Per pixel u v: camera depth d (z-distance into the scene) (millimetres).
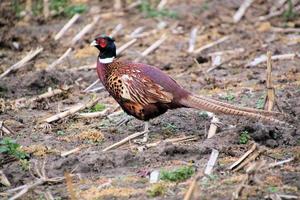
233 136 11281
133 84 11305
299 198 9234
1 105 13297
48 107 13359
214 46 17188
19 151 10922
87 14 19688
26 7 19984
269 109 11961
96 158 10539
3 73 15227
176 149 10797
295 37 17672
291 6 19297
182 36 18000
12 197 9422
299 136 11383
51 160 10742
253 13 19656
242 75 15008
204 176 9859
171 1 20734
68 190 9711
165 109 11383
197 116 12438
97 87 14477
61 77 14820
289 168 10219
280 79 14492
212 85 14328
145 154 10789
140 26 18797
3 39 17453
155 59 16266
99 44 11609
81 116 12648
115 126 12219
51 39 17922
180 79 14891
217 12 19750
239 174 10094
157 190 9500
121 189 9695
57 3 19750
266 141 11203
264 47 16797
